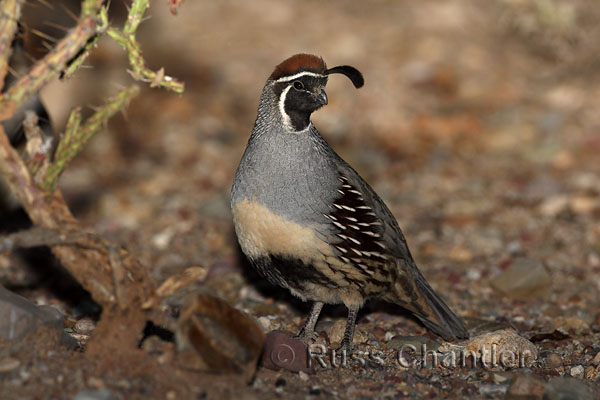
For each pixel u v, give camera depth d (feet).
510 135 57.67
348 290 26.99
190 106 63.31
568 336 28.78
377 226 27.32
